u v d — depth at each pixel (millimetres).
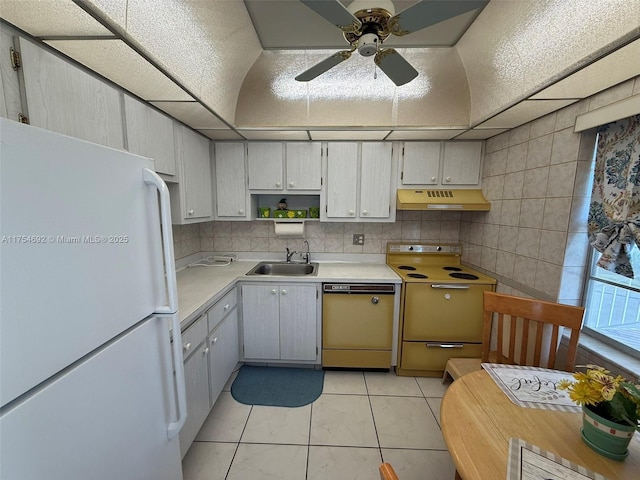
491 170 2246
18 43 857
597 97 1368
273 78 1928
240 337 2295
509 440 812
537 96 1421
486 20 1377
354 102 2078
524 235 1867
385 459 1521
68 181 583
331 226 2742
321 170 2395
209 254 2770
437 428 1732
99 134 1179
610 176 1337
